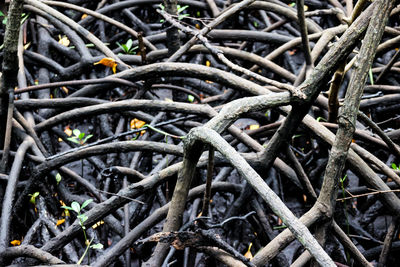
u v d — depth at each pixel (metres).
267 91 1.64
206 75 1.68
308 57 1.82
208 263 1.58
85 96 2.00
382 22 1.11
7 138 1.62
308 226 1.25
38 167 1.61
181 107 1.69
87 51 2.19
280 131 1.46
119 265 1.55
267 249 1.28
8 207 1.48
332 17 2.62
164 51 2.18
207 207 1.27
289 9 2.28
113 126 2.20
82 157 1.61
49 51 2.35
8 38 1.44
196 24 2.77
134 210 1.67
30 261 1.45
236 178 1.96
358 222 1.82
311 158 1.78
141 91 1.81
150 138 2.00
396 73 2.18
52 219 1.66
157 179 1.53
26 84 2.01
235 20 2.41
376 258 1.65
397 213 1.47
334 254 1.63
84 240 1.69
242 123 2.32
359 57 1.13
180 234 1.21
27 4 2.12
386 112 2.17
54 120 1.79
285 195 1.96
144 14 2.83
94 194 1.69
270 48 2.49
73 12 2.67
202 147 1.12
